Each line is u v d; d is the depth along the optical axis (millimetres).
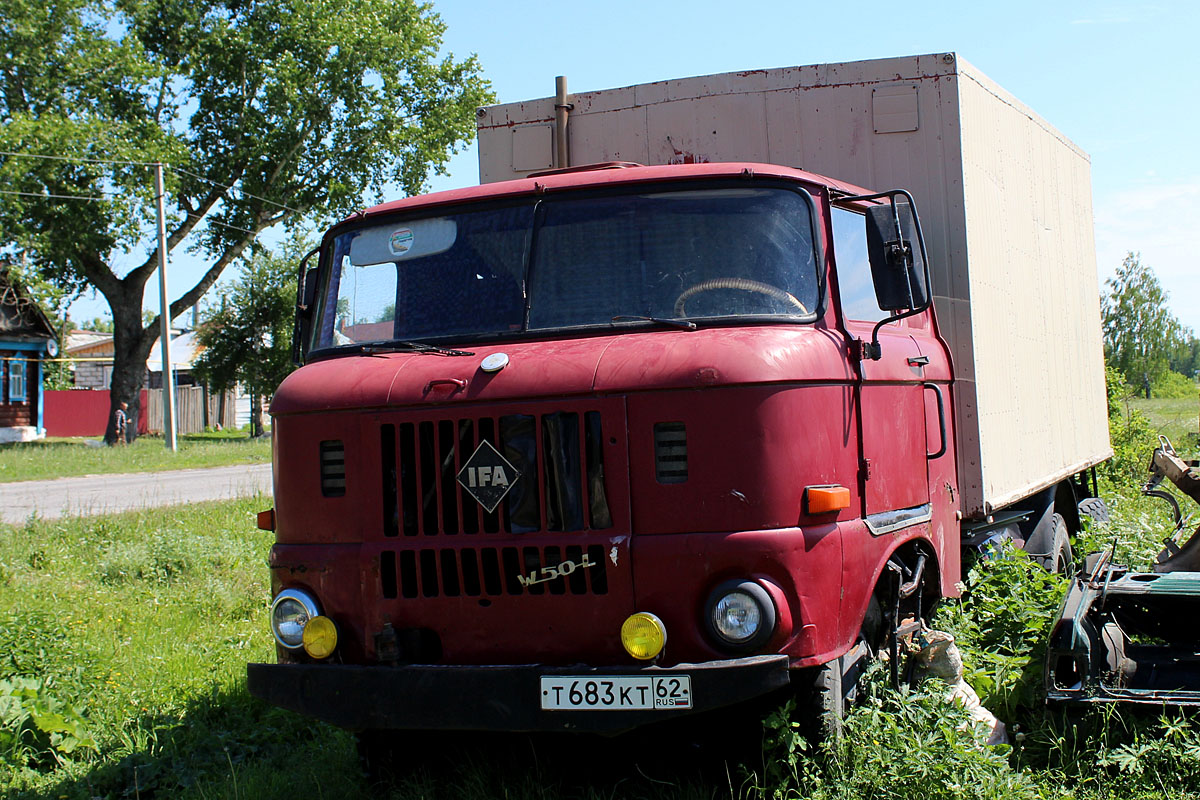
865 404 4750
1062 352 8820
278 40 35469
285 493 4734
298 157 37000
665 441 4242
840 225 5105
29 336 37938
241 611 8812
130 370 36688
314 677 4402
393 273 5137
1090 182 10250
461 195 5152
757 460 4176
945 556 5789
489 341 4754
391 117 37062
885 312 5277
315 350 5262
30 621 6754
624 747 5160
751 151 6832
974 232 6562
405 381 4527
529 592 4309
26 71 31844
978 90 6867
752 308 4574
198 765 5371
